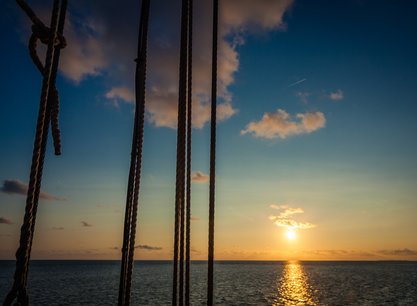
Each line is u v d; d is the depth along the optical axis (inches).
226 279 3240.7
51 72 119.5
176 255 152.9
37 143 107.6
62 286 2297.0
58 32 121.0
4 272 4003.4
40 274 3875.5
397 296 1872.5
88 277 3275.1
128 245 141.6
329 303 1631.4
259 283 2738.7
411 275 3880.4
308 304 1601.9
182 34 151.9
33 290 2033.7
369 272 4771.2
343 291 2117.4
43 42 120.5
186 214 160.2
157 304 1510.8
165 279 3061.0
